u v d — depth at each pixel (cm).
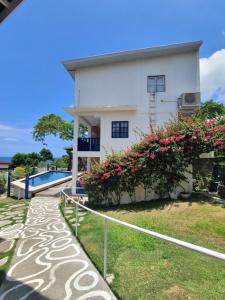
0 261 485
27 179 1468
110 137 1425
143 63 1461
